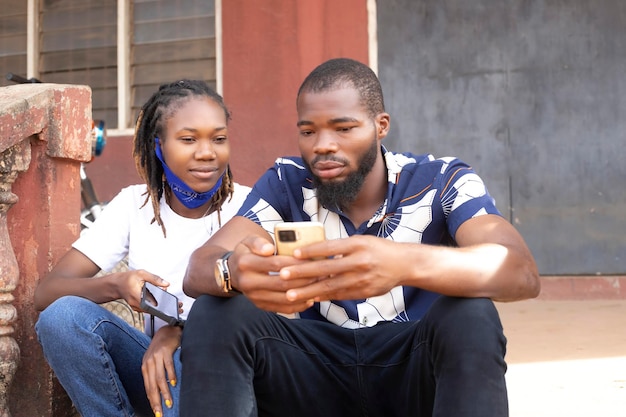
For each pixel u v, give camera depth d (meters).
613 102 5.84
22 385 2.39
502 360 1.61
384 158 2.04
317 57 6.22
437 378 1.66
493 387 1.58
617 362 3.44
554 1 5.90
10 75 4.07
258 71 6.31
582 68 5.88
